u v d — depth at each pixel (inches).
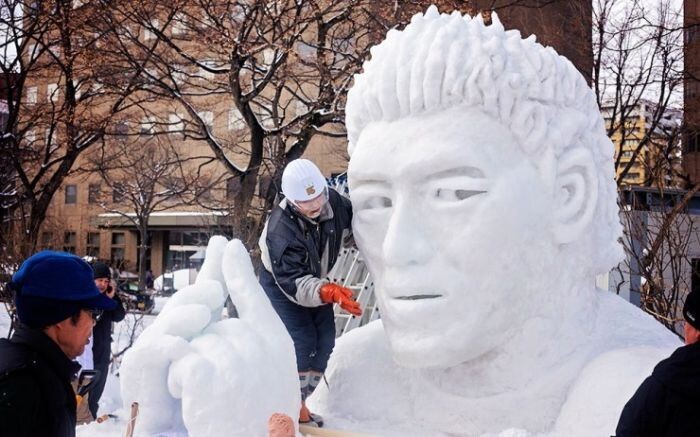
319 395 136.2
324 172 811.4
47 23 458.0
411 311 111.2
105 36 424.5
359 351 137.1
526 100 114.2
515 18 561.0
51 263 81.4
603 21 566.9
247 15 383.9
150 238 1193.4
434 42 115.0
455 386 121.7
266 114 599.5
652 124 575.5
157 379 104.3
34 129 689.6
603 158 123.6
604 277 281.6
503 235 110.2
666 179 557.0
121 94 428.8
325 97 395.9
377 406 130.3
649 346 115.4
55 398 76.0
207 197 673.0
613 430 103.4
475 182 110.0
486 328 112.1
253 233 392.5
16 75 495.5
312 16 394.0
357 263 233.1
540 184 114.2
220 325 109.3
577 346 118.0
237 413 99.7
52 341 78.5
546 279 115.4
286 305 125.9
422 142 112.6
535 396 115.6
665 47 550.9
